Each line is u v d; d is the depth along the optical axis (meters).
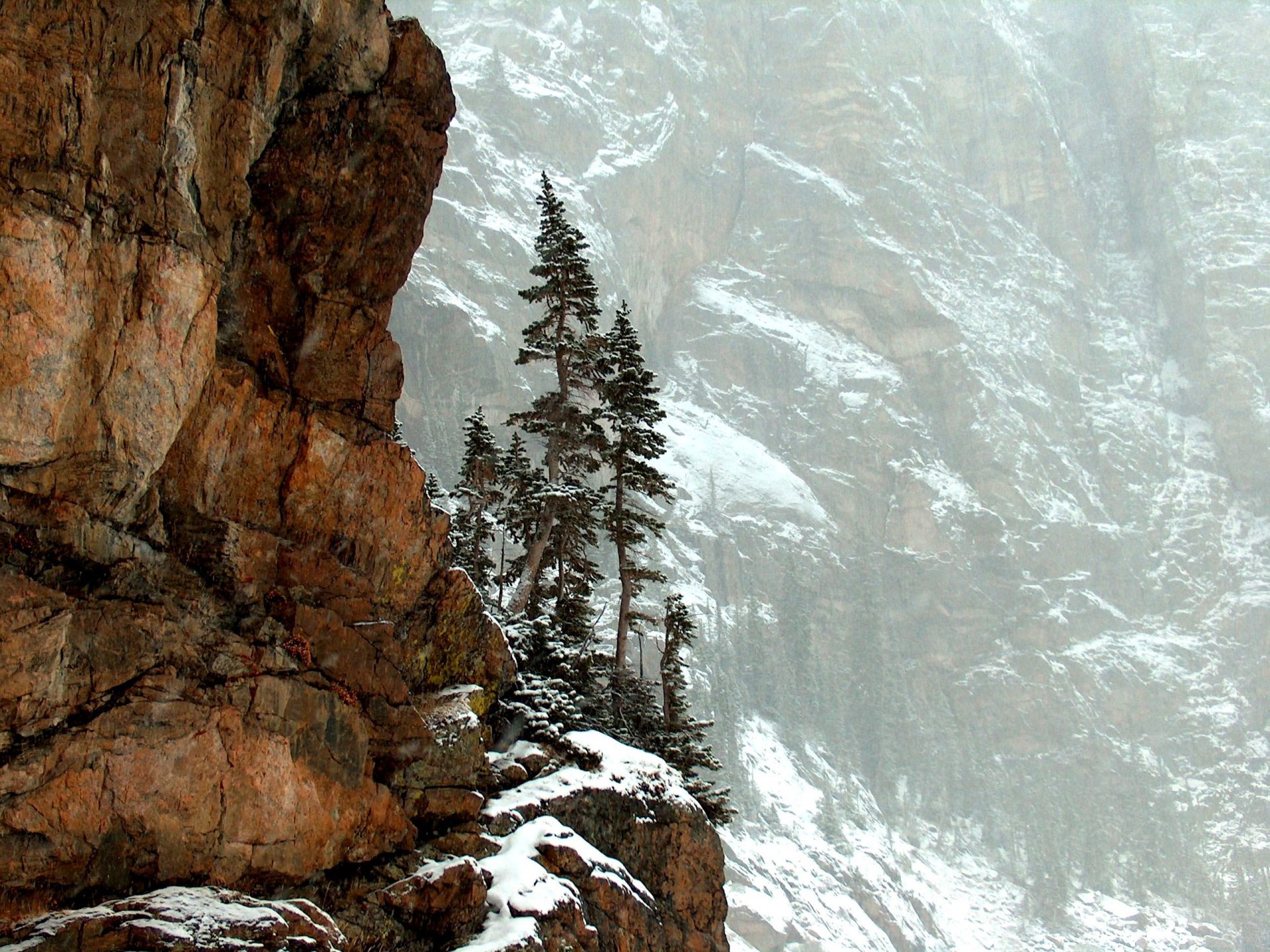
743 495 160.25
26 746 13.70
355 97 19.48
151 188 15.27
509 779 22.61
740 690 126.06
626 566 36.22
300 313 18.70
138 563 15.45
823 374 189.88
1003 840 133.75
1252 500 198.62
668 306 195.50
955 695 156.75
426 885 17.81
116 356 14.71
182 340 15.50
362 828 17.56
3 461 13.66
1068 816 138.88
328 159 19.02
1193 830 144.12
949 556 171.12
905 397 193.88
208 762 15.41
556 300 37.53
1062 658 163.38
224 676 16.03
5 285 13.52
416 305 134.62
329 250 19.02
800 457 178.75
